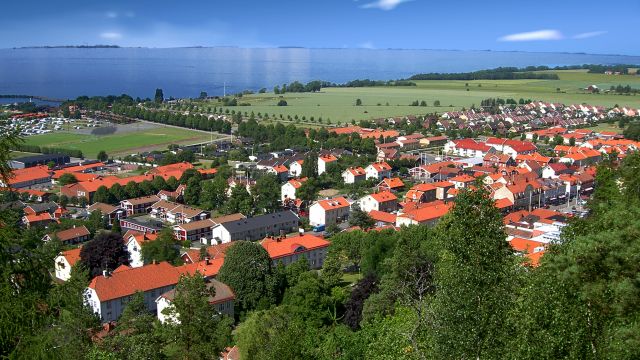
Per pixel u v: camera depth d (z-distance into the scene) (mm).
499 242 39156
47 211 152000
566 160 199750
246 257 93750
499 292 37781
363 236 113312
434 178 192625
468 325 37500
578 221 42688
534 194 156750
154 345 56219
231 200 153875
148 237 117625
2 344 25969
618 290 32375
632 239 34406
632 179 64688
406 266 76250
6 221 28047
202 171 195375
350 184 187250
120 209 155750
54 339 28000
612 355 32719
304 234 128500
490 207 39750
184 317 52406
